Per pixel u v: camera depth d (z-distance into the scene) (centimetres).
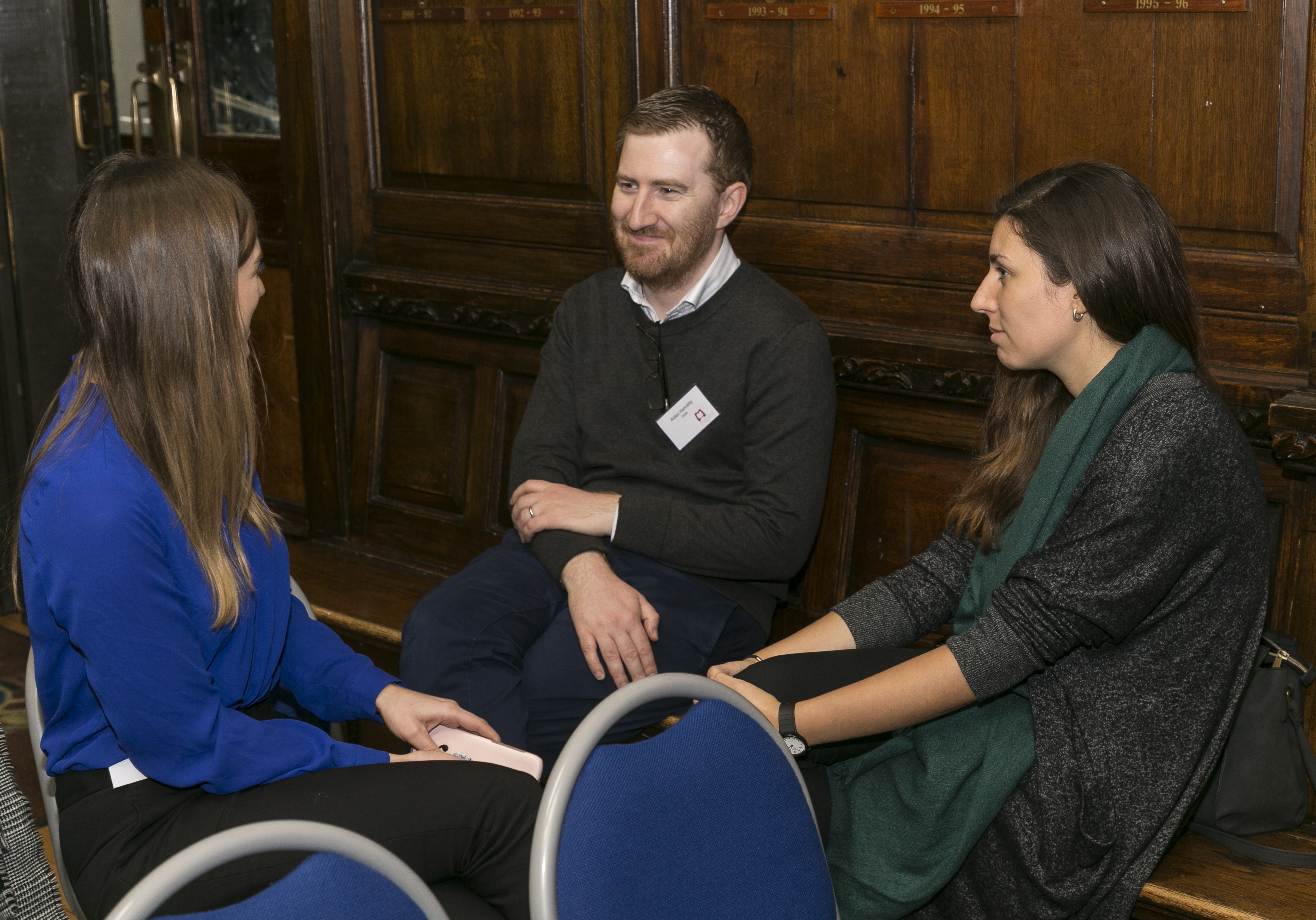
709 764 123
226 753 139
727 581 217
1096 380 158
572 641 206
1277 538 199
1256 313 200
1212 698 157
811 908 128
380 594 289
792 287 249
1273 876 181
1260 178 196
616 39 255
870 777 174
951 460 234
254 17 334
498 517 294
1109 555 150
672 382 219
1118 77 204
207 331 139
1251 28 191
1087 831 155
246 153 345
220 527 143
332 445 319
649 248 211
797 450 209
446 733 165
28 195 306
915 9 221
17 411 319
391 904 104
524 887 141
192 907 131
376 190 308
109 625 133
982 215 224
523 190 283
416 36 290
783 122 243
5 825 126
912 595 190
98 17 309
